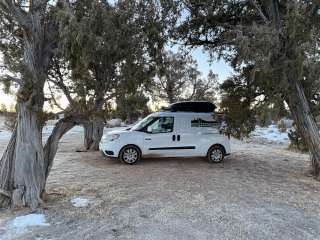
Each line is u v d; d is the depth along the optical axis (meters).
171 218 6.25
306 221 6.24
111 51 6.43
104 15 6.18
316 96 9.83
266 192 8.28
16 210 6.56
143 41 6.90
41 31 6.93
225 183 9.16
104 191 8.15
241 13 10.02
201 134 12.47
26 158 6.85
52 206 6.89
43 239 5.28
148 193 7.99
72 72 6.90
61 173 10.35
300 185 9.13
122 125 30.73
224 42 9.66
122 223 5.98
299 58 7.47
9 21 7.07
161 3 7.45
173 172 10.62
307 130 9.98
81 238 5.32
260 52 7.45
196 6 9.75
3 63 7.06
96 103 7.31
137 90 7.56
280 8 9.09
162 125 12.29
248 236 5.46
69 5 6.39
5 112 7.58
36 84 6.73
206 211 6.67
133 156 12.05
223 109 10.47
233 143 20.16
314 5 7.46
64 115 7.36
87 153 15.09
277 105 8.34
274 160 13.45
